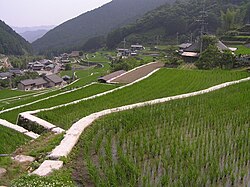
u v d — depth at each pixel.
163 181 10.55
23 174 10.34
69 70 120.44
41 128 19.95
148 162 12.36
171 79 39.66
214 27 124.38
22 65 138.88
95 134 15.41
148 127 16.81
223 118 18.88
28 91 82.25
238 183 11.16
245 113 19.89
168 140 14.77
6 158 12.26
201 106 21.80
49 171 10.73
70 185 9.56
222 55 50.41
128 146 13.76
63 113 24.56
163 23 149.00
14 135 18.88
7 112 32.28
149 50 122.62
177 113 19.61
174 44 127.62
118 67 66.00
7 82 92.56
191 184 10.77
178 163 12.21
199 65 51.62
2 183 10.12
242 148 13.98
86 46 191.62
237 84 31.36
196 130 16.27
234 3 135.00
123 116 18.53
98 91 37.94
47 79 93.44
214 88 29.75
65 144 13.48
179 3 157.75
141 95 30.88
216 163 12.11
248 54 55.19
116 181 10.28
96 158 12.58
